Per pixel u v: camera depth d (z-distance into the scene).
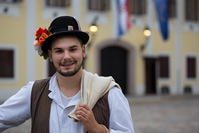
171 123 7.75
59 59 1.74
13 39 12.55
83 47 1.86
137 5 15.02
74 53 1.74
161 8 14.00
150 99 13.35
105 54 14.57
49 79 1.91
